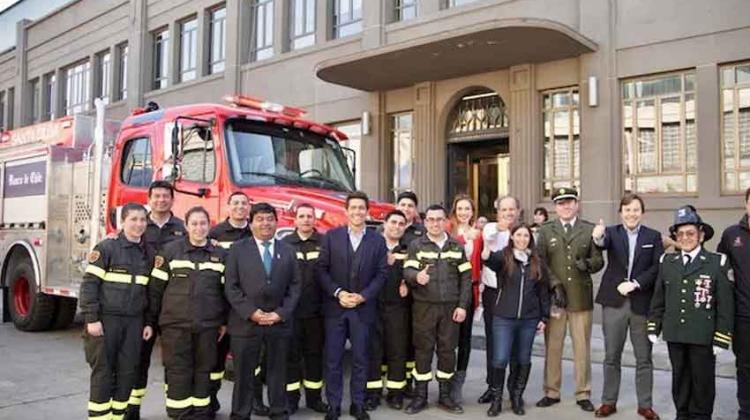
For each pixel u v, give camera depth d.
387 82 13.49
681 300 5.45
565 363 8.34
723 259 5.41
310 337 6.01
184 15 19.16
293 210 6.72
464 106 13.30
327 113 15.26
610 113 11.16
